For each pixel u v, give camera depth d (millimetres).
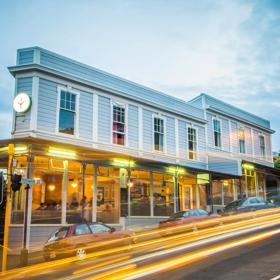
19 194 16547
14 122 17484
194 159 26203
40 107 17703
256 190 32344
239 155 31344
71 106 19125
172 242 15844
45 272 11508
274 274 8773
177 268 10055
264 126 35906
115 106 21344
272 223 19516
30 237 16094
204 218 19781
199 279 8672
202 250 12695
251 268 9500
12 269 12695
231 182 29562
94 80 20453
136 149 21984
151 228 20453
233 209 22203
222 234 16531
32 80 17703
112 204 19859
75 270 11344
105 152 17234
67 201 17750
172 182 23922
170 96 25156
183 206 25328
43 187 17031
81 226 14602
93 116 19969
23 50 18250
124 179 20641
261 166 29234
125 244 15695
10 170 13273
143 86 23297
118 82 21766
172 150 24516
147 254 12938
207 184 26281
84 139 19234
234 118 31562
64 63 19172
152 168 22000
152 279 8977
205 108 28203
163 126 24266
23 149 16219
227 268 9648
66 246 13789
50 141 15227
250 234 15688
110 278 9523
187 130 26141
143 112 23016
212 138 28516
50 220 16891
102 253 14336
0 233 16281
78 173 18375
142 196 21719
